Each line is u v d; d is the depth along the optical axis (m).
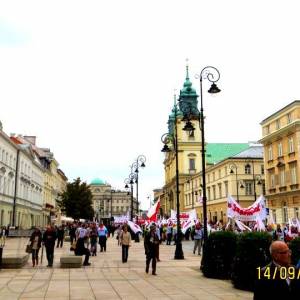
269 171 60.75
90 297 11.52
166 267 18.84
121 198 173.75
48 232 19.48
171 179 114.94
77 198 81.19
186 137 106.19
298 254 11.38
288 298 4.73
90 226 28.75
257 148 76.31
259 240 12.65
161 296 11.70
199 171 101.69
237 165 72.19
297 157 51.88
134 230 33.16
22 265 18.75
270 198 59.78
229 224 26.33
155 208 27.66
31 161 73.81
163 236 42.94
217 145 108.88
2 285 13.55
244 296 11.65
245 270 12.61
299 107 52.47
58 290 12.64
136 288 13.05
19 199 64.62
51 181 101.00
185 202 105.00
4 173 55.47
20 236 40.59
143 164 47.31
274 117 58.75
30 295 11.78
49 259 19.23
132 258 23.73
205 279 14.92
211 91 19.80
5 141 55.28
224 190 75.19
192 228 49.31
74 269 18.12
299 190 51.00
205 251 15.62
